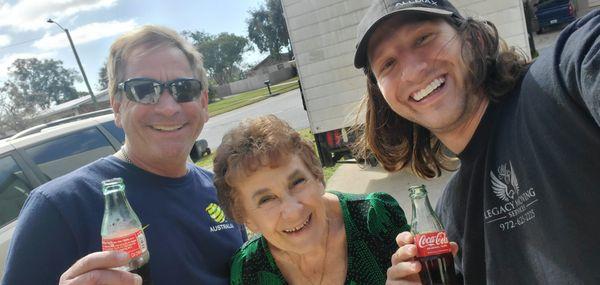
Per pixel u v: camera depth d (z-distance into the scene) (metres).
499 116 0.40
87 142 1.28
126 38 0.56
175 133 0.57
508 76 0.39
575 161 0.32
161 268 0.51
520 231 0.37
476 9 1.66
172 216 0.54
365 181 1.93
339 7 1.82
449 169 0.56
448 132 0.45
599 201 0.31
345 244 0.52
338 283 0.52
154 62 0.55
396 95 0.46
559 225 0.33
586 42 0.31
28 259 0.45
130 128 0.56
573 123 0.32
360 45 0.47
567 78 0.32
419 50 0.44
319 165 0.51
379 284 0.50
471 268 0.43
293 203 0.47
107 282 0.36
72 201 0.49
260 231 0.50
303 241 0.48
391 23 0.44
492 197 0.39
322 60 1.88
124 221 0.41
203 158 3.74
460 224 0.45
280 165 0.47
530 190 0.36
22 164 1.16
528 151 0.36
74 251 0.48
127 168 0.55
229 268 0.57
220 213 0.60
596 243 0.32
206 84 0.63
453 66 0.43
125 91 0.55
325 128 1.94
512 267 0.38
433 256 0.42
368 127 0.56
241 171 0.47
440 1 0.45
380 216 0.52
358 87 1.87
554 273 0.34
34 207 0.48
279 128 0.48
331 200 0.53
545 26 4.56
